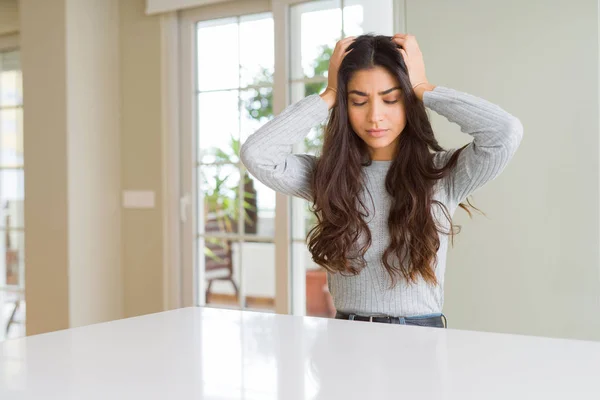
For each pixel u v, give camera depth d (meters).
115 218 3.53
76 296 3.33
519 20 2.43
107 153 3.48
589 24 2.31
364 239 1.34
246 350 0.89
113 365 0.81
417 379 0.73
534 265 2.43
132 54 3.49
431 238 1.30
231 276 3.27
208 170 3.33
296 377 0.75
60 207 3.32
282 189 1.47
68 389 0.71
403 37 1.34
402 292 1.33
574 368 0.77
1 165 3.94
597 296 2.32
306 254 3.06
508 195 2.47
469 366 0.79
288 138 1.38
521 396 0.67
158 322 1.11
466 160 1.34
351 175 1.35
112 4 3.50
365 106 1.30
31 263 3.43
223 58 3.26
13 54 3.87
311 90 3.00
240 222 3.23
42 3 3.35
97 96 3.42
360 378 0.74
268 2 3.08
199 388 0.71
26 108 3.43
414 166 1.33
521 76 2.43
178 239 3.38
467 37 2.53
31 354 0.88
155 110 3.42
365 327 1.04
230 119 3.25
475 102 1.29
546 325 2.41
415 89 1.32
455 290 2.58
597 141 2.31
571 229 2.36
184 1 3.20
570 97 2.35
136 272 3.51
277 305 3.09
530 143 2.43
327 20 2.93
